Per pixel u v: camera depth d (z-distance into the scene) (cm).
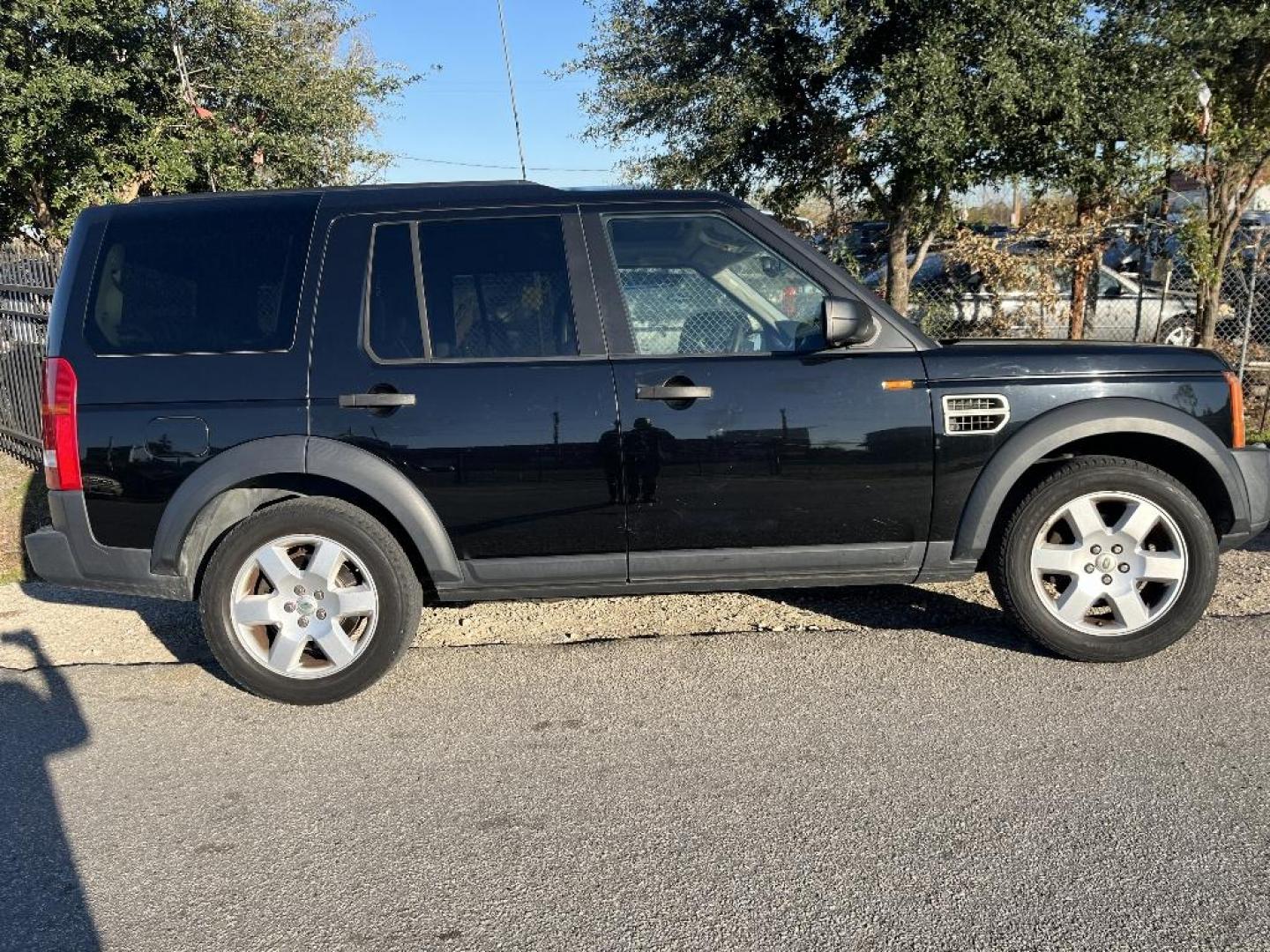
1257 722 341
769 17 832
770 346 378
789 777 317
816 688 384
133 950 244
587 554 379
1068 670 390
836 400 369
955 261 915
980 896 253
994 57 756
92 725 376
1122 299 995
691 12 866
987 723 348
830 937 240
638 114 938
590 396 367
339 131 1295
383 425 365
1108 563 387
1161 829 280
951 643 423
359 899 262
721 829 289
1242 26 766
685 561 381
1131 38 795
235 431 365
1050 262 885
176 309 374
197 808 312
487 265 378
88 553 375
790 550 381
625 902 257
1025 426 374
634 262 380
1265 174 967
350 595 379
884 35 831
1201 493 398
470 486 369
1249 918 241
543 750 343
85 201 977
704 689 387
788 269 381
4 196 1067
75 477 370
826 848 277
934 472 375
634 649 432
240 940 247
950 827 285
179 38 1086
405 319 374
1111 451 409
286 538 376
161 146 1021
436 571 376
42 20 897
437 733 359
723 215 382
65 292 377
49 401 371
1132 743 330
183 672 427
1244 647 404
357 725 369
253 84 1131
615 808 303
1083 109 790
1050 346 393
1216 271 883
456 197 385
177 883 272
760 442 369
